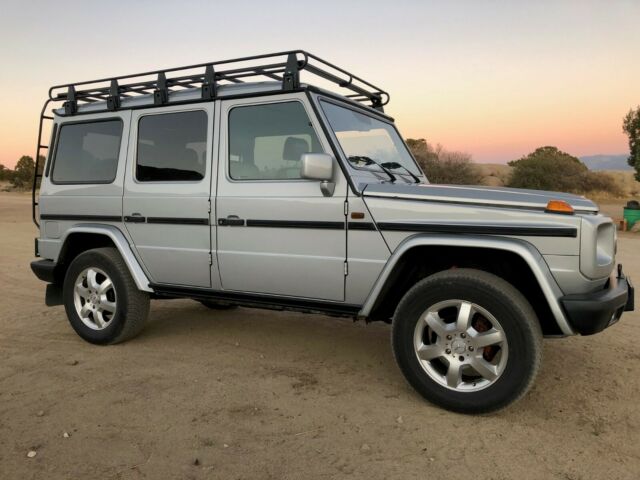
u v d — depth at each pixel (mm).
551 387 3895
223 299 4449
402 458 2910
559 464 2850
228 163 4270
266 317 5957
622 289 3477
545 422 3334
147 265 4707
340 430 3234
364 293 3814
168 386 3916
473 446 3035
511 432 3199
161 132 4609
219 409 3527
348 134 4188
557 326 3500
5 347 4875
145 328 5492
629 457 2920
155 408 3539
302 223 3934
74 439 3127
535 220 3277
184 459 2908
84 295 4969
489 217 3387
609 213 23953
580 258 3184
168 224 4523
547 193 3777
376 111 4906
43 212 5270
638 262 9836
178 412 3480
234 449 3014
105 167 4910
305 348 4848
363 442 3090
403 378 4102
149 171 4656
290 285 4078
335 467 2828
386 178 4305
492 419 3367
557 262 3232
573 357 4555
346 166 3830
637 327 5504
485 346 3346
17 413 3471
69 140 5168
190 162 4453
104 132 4945
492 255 3549
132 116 4758
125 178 4750
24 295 7098
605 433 3193
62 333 5320
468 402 3369
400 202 3621
